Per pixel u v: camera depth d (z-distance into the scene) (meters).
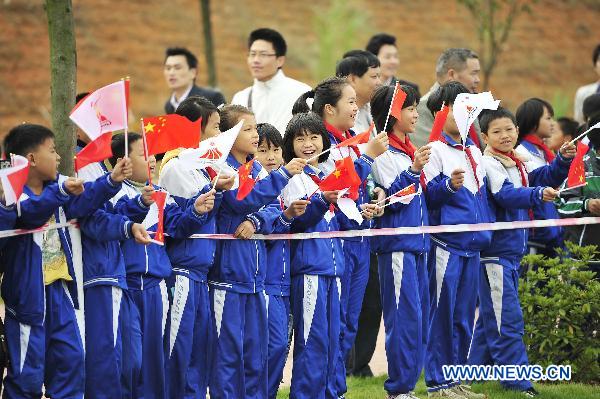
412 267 13.20
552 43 37.72
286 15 34.81
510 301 14.16
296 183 12.86
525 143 16.30
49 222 11.16
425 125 16.81
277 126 17.64
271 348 12.60
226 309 12.27
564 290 15.12
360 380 15.63
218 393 12.16
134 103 30.36
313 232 12.78
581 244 15.56
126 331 11.59
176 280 12.12
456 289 13.70
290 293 12.95
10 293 10.96
